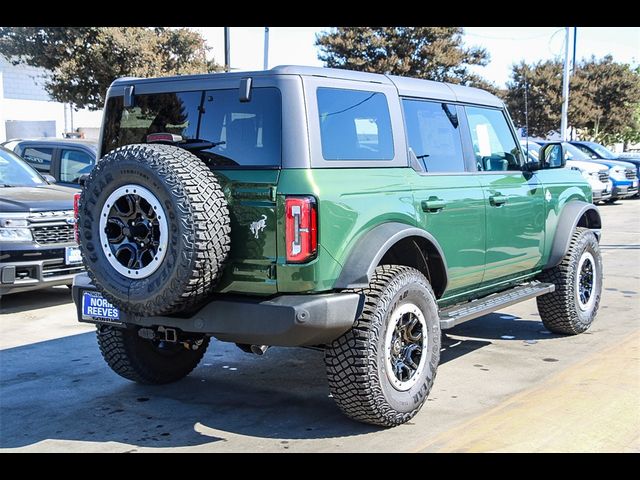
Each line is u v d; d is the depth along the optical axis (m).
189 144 4.46
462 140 5.56
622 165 21.41
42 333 7.12
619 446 4.22
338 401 4.37
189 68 17.39
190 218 3.88
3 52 16.89
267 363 6.14
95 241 4.21
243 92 4.24
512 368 5.86
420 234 4.63
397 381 4.44
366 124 4.59
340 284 4.19
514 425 4.56
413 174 4.87
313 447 4.26
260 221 4.07
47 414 4.86
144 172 3.98
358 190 4.33
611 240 13.88
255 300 4.13
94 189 4.17
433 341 4.71
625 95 37.19
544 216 6.41
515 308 8.34
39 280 7.80
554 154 6.37
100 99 17.17
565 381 5.46
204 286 4.02
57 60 16.70
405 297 4.46
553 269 6.73
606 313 7.91
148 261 4.07
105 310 4.68
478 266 5.50
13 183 8.86
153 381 5.43
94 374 5.79
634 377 5.54
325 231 4.07
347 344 4.25
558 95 29.36
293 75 4.20
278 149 4.13
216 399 5.18
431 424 4.60
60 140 11.03
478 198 5.43
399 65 26.34
